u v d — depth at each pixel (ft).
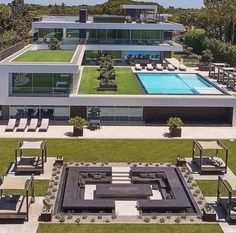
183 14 427.74
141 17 280.72
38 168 104.06
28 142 107.96
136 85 170.09
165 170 104.63
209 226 81.61
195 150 122.42
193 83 181.16
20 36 300.81
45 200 84.69
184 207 87.20
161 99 145.69
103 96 145.48
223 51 248.32
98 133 135.74
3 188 81.92
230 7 300.40
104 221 82.79
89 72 198.39
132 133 136.56
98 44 236.84
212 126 145.07
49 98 144.77
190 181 100.12
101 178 101.40
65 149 121.29
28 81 145.59
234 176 105.29
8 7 385.09
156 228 80.48
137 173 103.81
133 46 237.25
